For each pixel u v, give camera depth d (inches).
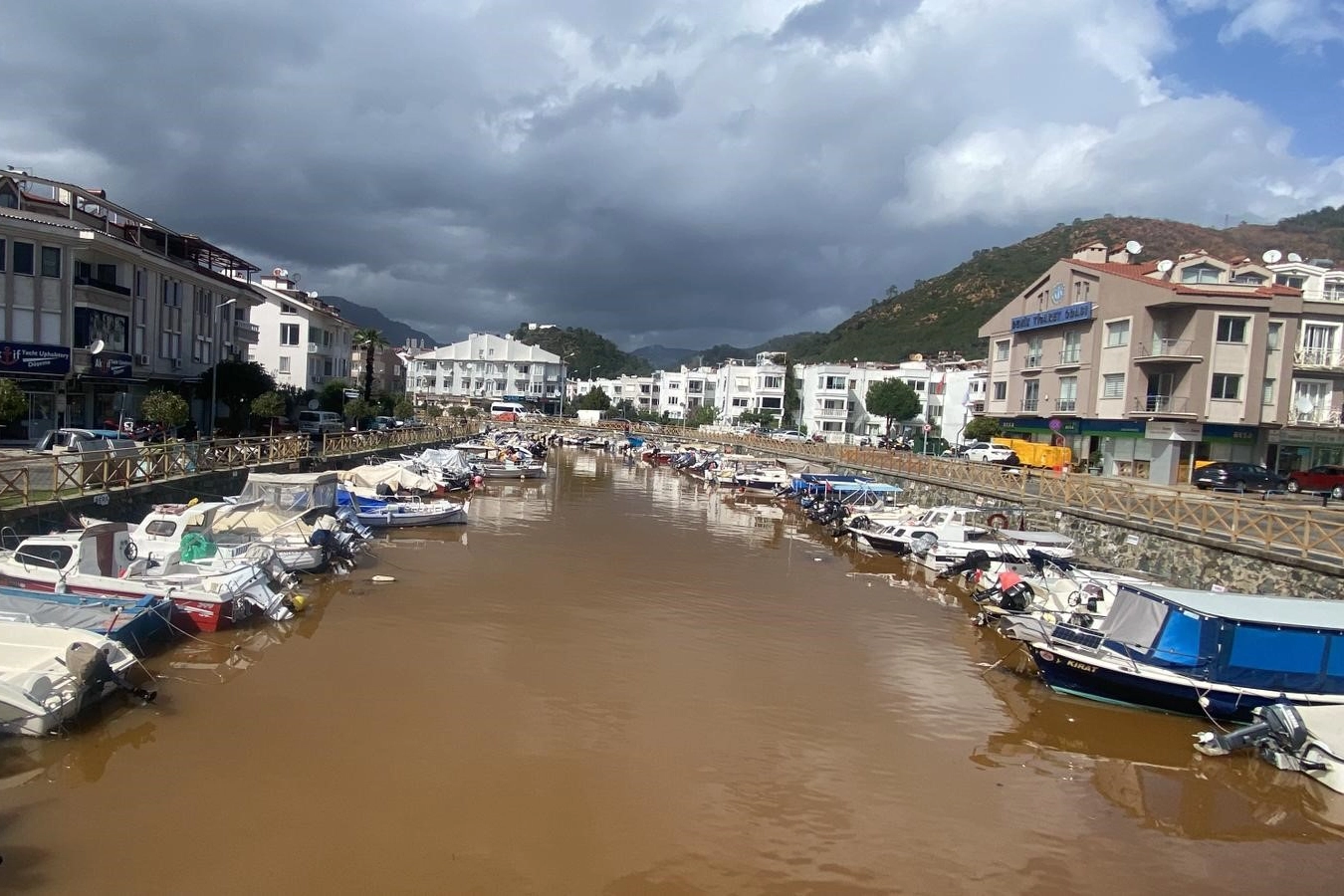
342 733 579.5
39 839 433.7
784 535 1637.6
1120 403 2102.6
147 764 519.8
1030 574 1009.5
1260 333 1939.0
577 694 679.1
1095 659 698.2
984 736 645.3
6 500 911.0
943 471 1959.9
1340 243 6451.8
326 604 914.1
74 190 1652.3
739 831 482.3
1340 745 584.1
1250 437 1980.8
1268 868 478.0
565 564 1206.3
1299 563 927.0
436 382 5925.2
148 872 409.7
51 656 579.2
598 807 498.3
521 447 2903.5
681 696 689.6
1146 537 1196.5
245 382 1993.1
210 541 917.2
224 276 2324.1
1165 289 1950.1
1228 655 663.8
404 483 1788.9
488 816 480.1
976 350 6628.9
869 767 579.8
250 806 475.8
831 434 4252.0
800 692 717.9
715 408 5438.0
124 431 1510.8
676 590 1074.7
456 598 964.6
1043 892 442.0
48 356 1531.7
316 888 405.1
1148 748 633.0
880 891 433.4
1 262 1507.1
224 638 770.2
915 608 1049.5
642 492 2327.8
